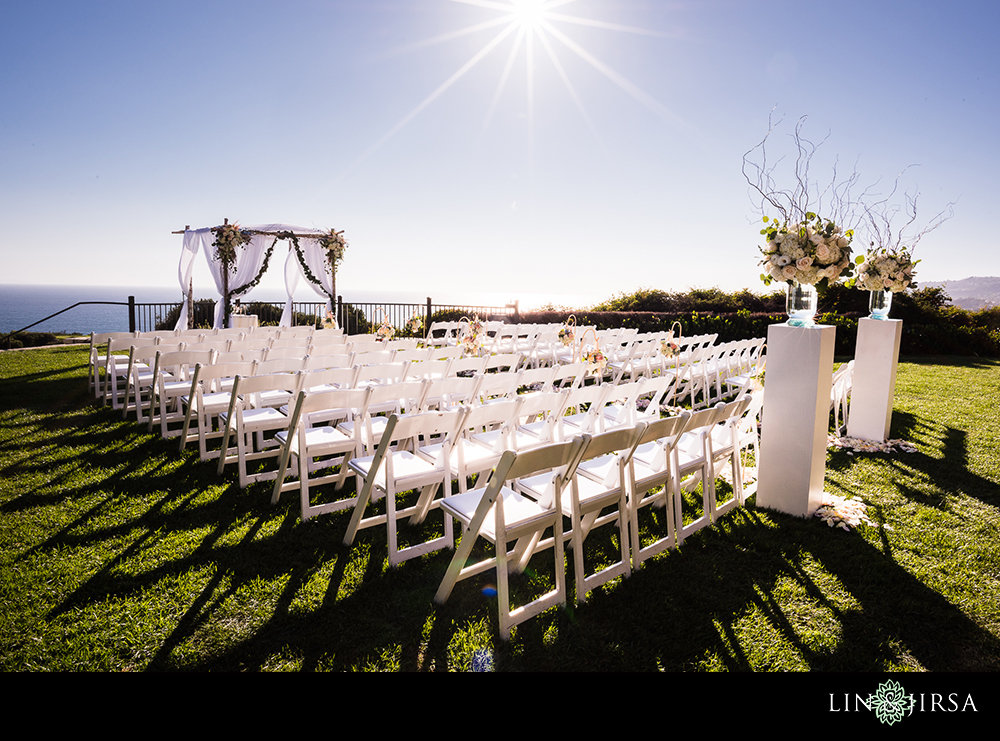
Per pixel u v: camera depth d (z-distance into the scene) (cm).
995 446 506
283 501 343
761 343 796
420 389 358
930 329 1312
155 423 509
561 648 217
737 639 225
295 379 371
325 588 251
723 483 409
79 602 234
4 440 446
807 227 342
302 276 1182
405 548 284
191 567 264
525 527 224
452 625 229
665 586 263
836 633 231
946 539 315
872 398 521
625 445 253
